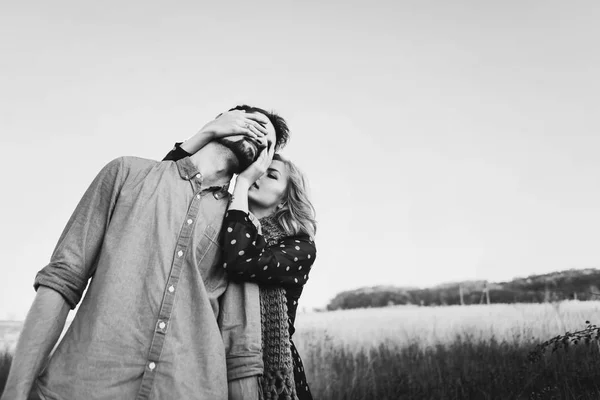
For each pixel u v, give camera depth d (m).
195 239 1.48
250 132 1.64
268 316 1.61
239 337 1.49
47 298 1.35
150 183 1.49
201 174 1.56
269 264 1.58
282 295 1.64
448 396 4.07
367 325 5.04
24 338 1.31
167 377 1.33
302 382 1.74
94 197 1.47
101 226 1.45
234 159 1.62
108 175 1.50
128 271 1.38
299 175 1.94
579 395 3.52
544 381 3.71
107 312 1.33
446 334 4.64
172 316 1.38
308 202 1.91
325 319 5.35
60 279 1.37
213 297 1.49
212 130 1.63
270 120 1.87
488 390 3.93
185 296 1.41
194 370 1.36
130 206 1.45
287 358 1.58
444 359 4.38
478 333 4.53
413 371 4.39
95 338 1.31
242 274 1.53
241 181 1.64
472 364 4.21
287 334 1.61
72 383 1.29
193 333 1.39
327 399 4.50
